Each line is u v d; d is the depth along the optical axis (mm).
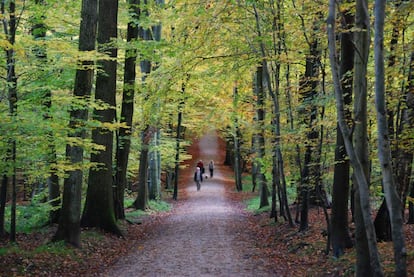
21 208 15859
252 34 14398
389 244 10742
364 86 7352
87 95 11766
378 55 6305
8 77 10883
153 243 14328
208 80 15477
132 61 17266
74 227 12305
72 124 11164
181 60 13586
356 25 7418
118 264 11336
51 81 11594
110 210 15164
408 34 11773
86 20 11914
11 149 10430
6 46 9102
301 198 16781
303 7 12195
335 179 11102
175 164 30844
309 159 13539
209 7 13219
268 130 16172
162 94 13844
